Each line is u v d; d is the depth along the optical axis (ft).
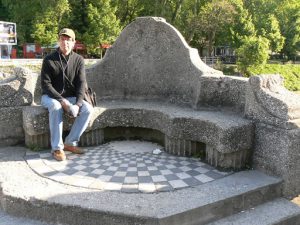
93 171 13.61
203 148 15.52
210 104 16.94
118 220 10.41
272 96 13.55
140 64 19.97
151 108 17.54
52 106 14.42
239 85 15.97
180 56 18.92
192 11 121.60
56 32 109.29
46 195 11.41
